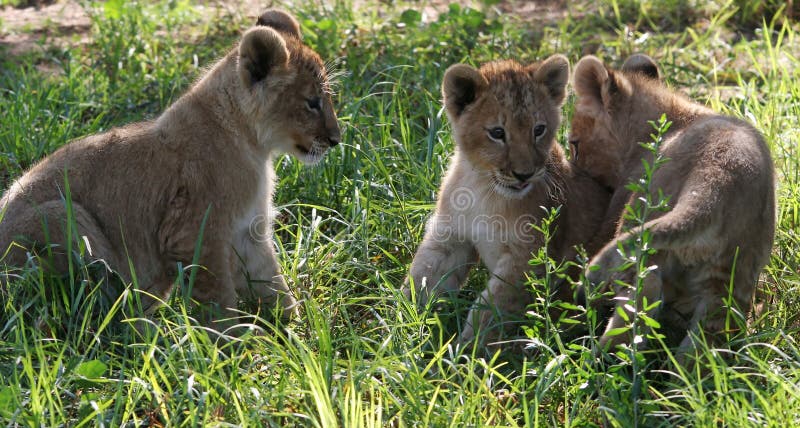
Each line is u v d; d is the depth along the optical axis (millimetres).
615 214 8586
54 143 11023
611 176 9117
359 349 7742
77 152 8461
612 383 6844
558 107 9031
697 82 12617
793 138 10531
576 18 15117
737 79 12992
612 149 8992
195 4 16094
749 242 7352
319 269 9203
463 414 6625
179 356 7453
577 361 7355
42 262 7832
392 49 13453
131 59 13453
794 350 7199
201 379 6828
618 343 7488
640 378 6898
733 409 6555
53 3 16469
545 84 8898
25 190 8188
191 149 8320
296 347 7719
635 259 6590
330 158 10562
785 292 8445
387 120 11500
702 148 7566
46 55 13992
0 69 13594
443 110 10781
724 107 11281
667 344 8055
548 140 8875
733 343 7215
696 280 7453
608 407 6910
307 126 8758
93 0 16000
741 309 7496
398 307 8055
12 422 6445
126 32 14102
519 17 15031
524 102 8656
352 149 10523
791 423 6320
